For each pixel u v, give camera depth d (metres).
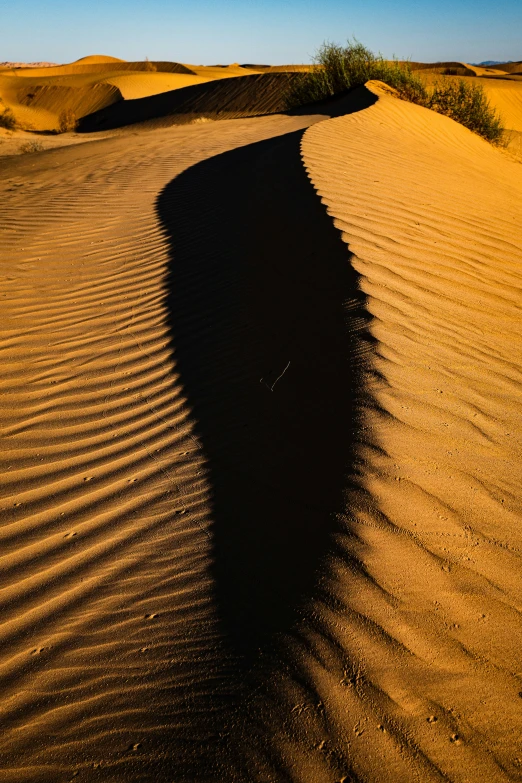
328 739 1.62
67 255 6.57
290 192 6.61
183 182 9.06
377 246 5.05
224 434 3.26
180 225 7.03
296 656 1.82
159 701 1.80
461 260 5.23
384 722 1.66
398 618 1.94
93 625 2.14
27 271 6.14
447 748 1.62
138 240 6.83
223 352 4.16
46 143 26.59
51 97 56.31
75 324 4.96
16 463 3.28
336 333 3.80
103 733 1.74
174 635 2.02
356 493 2.44
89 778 1.63
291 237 5.48
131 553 2.49
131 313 5.06
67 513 2.83
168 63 78.62
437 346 3.70
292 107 20.75
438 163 9.15
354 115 11.75
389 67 18.22
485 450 2.82
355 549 2.17
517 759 1.62
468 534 2.31
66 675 1.96
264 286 4.88
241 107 39.94
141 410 3.69
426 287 4.52
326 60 19.89
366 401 3.04
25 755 1.72
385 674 1.77
